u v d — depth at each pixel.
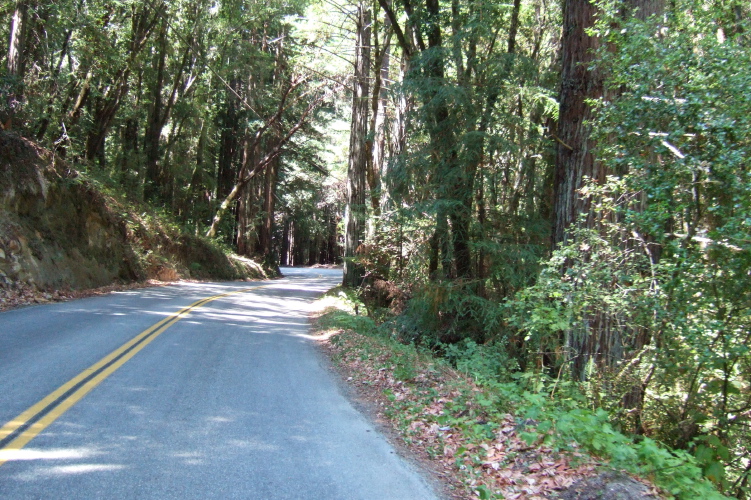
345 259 21.12
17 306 12.60
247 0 26.12
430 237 16.03
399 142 19.36
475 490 4.65
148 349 8.98
